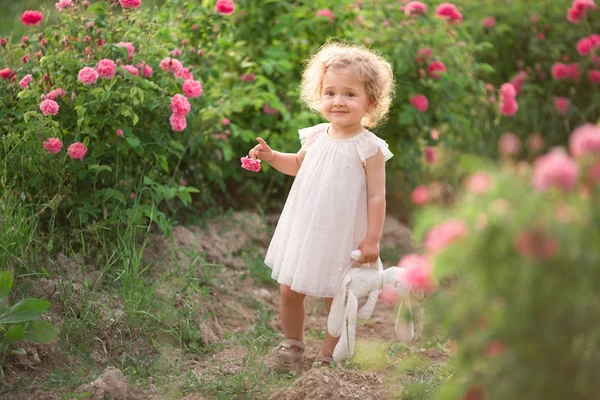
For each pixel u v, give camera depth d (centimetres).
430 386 375
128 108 479
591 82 795
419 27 670
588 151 244
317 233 392
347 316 385
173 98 495
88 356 402
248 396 376
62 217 492
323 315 521
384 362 421
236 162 648
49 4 1007
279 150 630
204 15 594
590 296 238
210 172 612
